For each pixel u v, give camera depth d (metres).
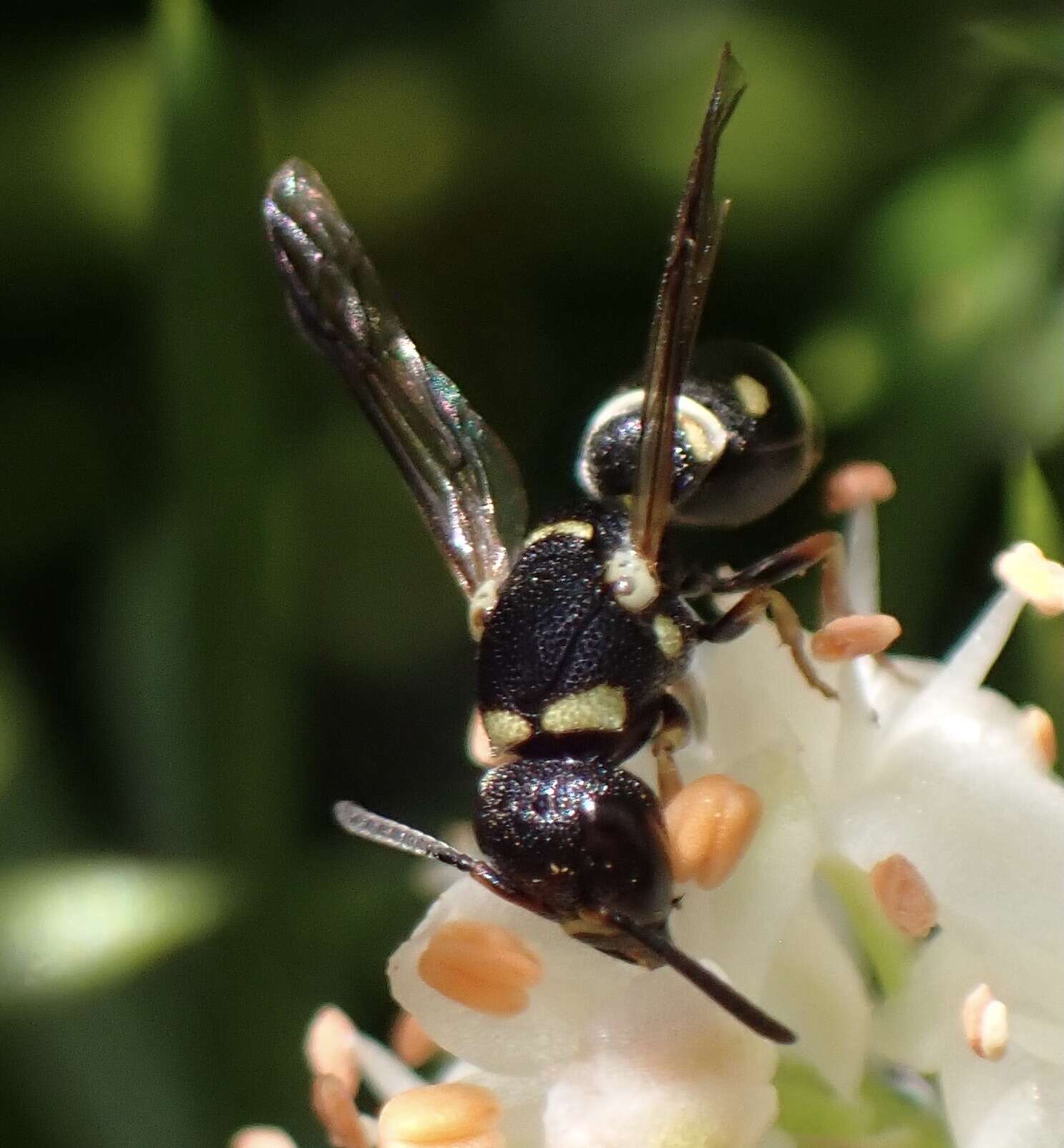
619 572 0.06
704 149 0.06
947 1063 0.06
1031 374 0.07
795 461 0.07
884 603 0.07
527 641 0.06
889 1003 0.06
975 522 0.07
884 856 0.06
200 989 0.07
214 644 0.07
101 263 0.08
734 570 0.06
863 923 0.06
